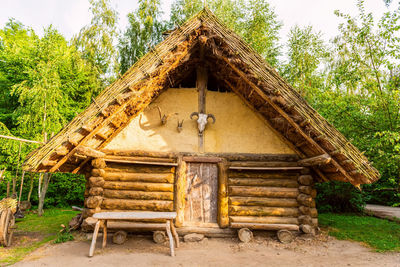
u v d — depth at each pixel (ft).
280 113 21.48
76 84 55.21
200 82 26.84
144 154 24.58
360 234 24.48
